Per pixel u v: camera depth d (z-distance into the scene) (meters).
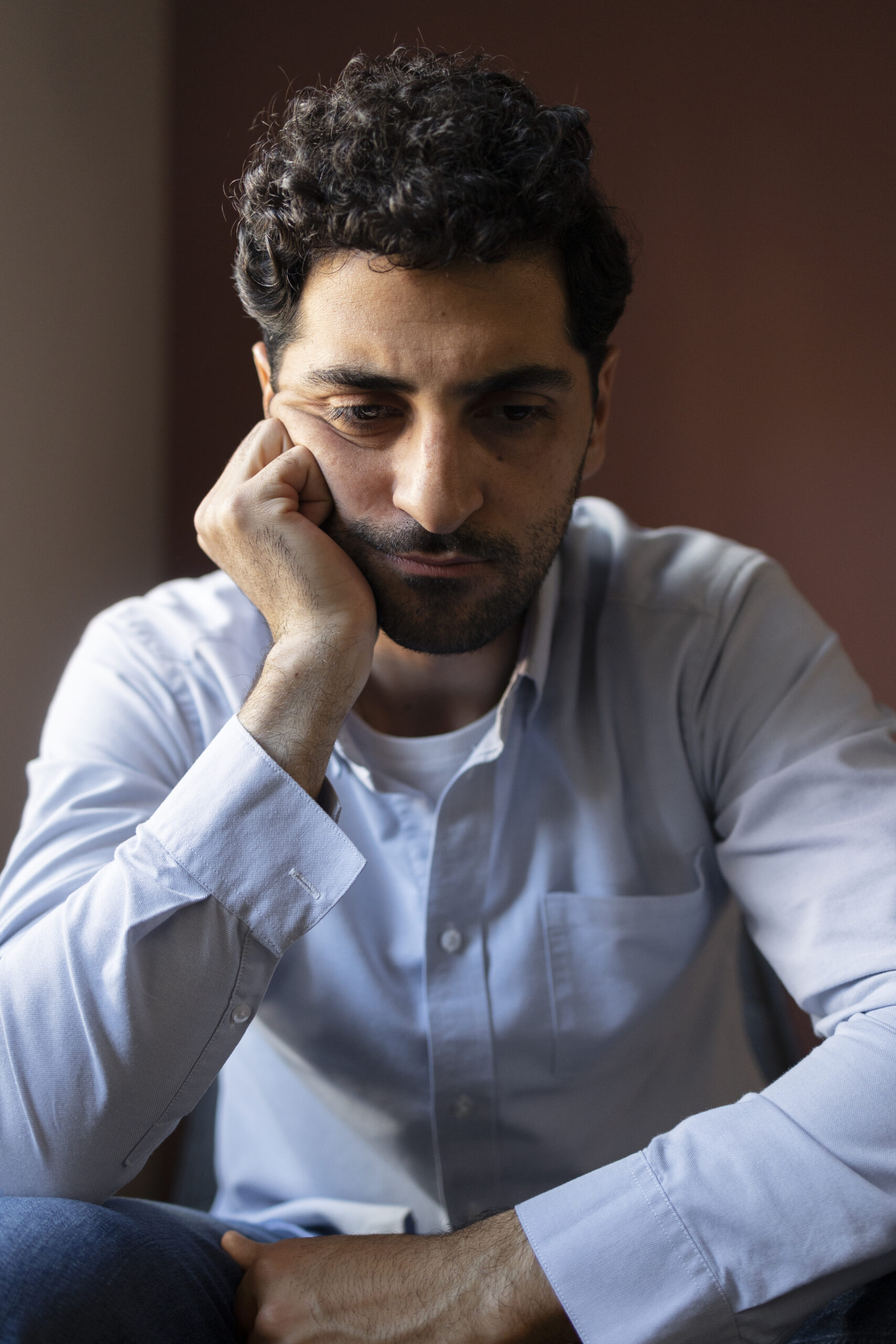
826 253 1.96
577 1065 1.12
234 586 1.24
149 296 1.97
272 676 0.93
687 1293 0.77
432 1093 1.11
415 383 0.87
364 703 1.13
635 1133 1.18
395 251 0.83
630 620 1.18
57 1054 0.84
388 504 0.94
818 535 1.99
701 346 1.99
